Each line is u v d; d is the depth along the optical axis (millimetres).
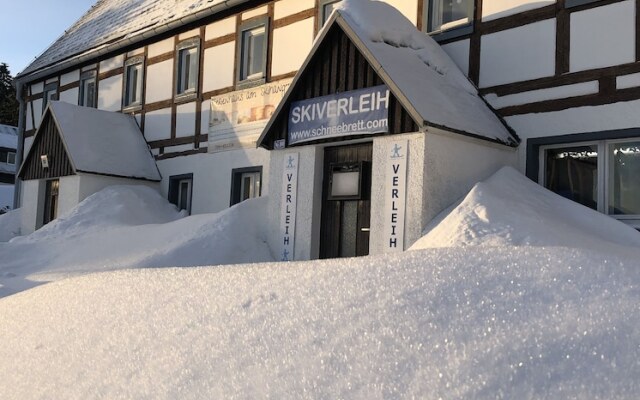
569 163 8172
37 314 4094
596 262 2707
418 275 2854
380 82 8172
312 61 9062
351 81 8555
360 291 2840
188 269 4188
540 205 7297
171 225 11617
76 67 18375
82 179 14484
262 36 13031
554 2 8227
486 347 2191
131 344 3113
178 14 14852
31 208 16422
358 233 8586
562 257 2795
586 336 2145
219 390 2451
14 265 11336
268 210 9867
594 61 7805
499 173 8023
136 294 3807
